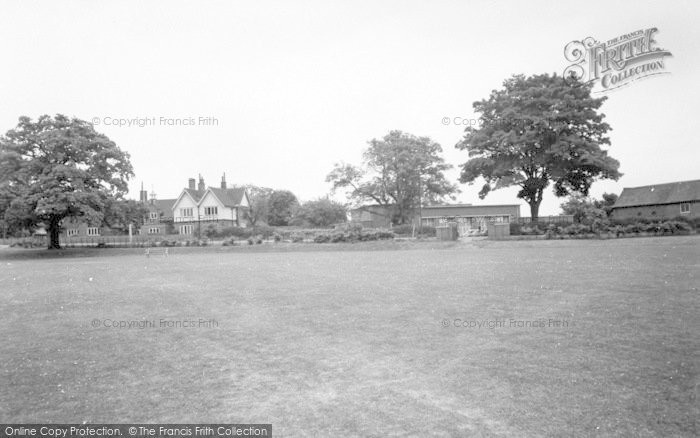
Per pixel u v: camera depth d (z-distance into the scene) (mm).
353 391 6617
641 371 6973
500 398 6238
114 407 6379
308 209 80312
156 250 44781
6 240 71875
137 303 13891
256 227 69250
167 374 7543
